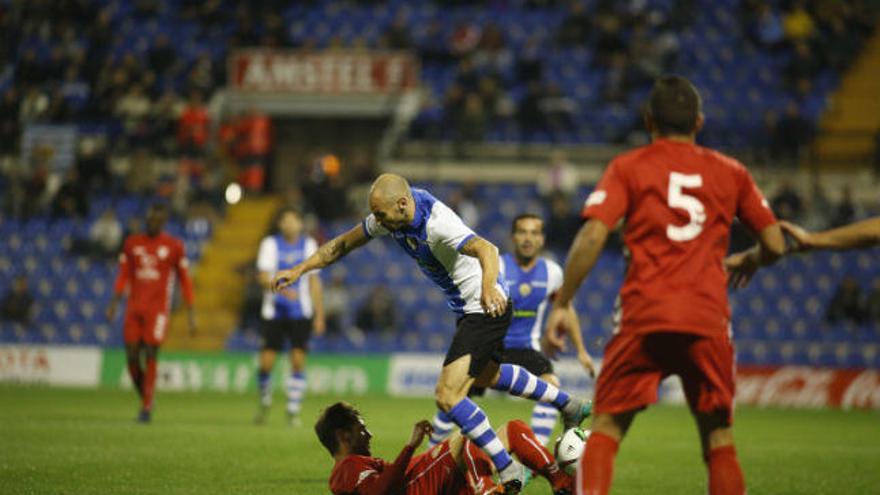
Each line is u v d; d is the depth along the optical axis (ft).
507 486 69.82
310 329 155.84
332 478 68.18
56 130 313.32
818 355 251.19
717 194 58.70
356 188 301.63
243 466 103.35
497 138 317.01
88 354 241.76
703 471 108.47
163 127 312.50
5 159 313.12
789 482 100.73
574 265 57.67
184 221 287.89
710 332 57.11
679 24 342.44
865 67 337.11
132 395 211.82
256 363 239.09
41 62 341.41
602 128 317.42
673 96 59.82
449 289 77.61
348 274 277.85
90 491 85.87
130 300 152.15
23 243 286.87
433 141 316.40
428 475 68.49
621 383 58.29
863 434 160.15
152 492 86.02
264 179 315.37
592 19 343.46
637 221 58.44
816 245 59.93
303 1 357.00
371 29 348.79
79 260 281.54
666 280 57.52
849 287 252.83
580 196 299.99
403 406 198.29
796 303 268.82
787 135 297.94
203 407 187.11
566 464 72.95
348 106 317.01
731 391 58.34
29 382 243.60
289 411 153.17
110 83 320.70
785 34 340.59
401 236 75.46
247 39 327.47
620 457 121.70
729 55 337.52
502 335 76.89
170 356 242.58
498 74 322.34
